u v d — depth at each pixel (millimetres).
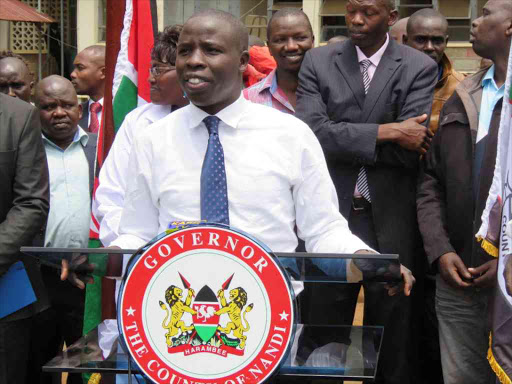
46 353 4703
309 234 2945
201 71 2764
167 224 2854
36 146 3941
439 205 4199
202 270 2316
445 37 5098
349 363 2428
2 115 3875
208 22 2771
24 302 3908
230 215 2805
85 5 15109
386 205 4254
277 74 4883
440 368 4582
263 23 14789
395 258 2311
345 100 4312
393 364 4320
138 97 4238
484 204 3939
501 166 3492
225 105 2861
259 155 2836
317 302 3789
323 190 2926
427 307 4531
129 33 4227
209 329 2312
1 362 3887
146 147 2914
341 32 14250
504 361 3281
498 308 3316
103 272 2561
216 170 2791
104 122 4219
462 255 4094
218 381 2301
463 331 4059
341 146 4180
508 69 3445
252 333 2305
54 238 4832
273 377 2307
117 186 3982
